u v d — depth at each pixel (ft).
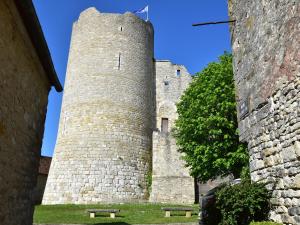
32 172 22.81
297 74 18.22
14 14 16.63
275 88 20.63
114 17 86.63
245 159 47.55
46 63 22.59
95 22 85.87
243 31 26.40
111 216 48.60
